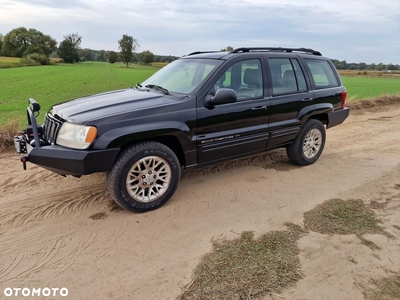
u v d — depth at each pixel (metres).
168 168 3.66
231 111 4.01
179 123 3.60
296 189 4.34
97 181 4.43
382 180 4.70
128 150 3.38
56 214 3.56
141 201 3.55
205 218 3.54
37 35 109.44
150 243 3.06
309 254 2.89
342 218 3.54
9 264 2.73
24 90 26.48
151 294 2.41
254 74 4.33
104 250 2.94
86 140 3.12
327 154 5.96
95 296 2.39
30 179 4.47
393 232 3.28
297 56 4.94
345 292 2.46
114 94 4.18
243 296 2.38
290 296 2.39
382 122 9.23
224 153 4.17
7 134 5.95
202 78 3.96
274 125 4.54
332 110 5.36
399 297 2.42
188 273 2.63
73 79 41.00
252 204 3.88
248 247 2.98
